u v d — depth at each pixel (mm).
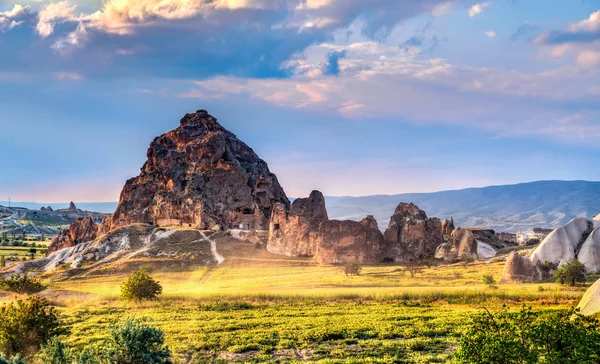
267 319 61625
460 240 138875
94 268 141000
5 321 43250
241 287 99438
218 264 139375
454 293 74062
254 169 199000
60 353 34844
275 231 157250
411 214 155625
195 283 116875
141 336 33594
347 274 115438
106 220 196750
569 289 77938
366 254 142625
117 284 116812
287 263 141000
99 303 76188
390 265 133625
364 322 58531
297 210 156375
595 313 41000
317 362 42625
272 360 43938
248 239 163125
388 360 42688
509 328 28812
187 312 67688
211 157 191500
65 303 76562
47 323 44406
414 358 43000
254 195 189625
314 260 144375
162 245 155375
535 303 66188
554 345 27453
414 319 59562
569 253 106312
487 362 27297
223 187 184250
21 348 42562
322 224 144625
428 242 153375
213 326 57531
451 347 47188
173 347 47531
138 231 166125
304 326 56844
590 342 26688
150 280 78812
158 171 199750
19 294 83688
